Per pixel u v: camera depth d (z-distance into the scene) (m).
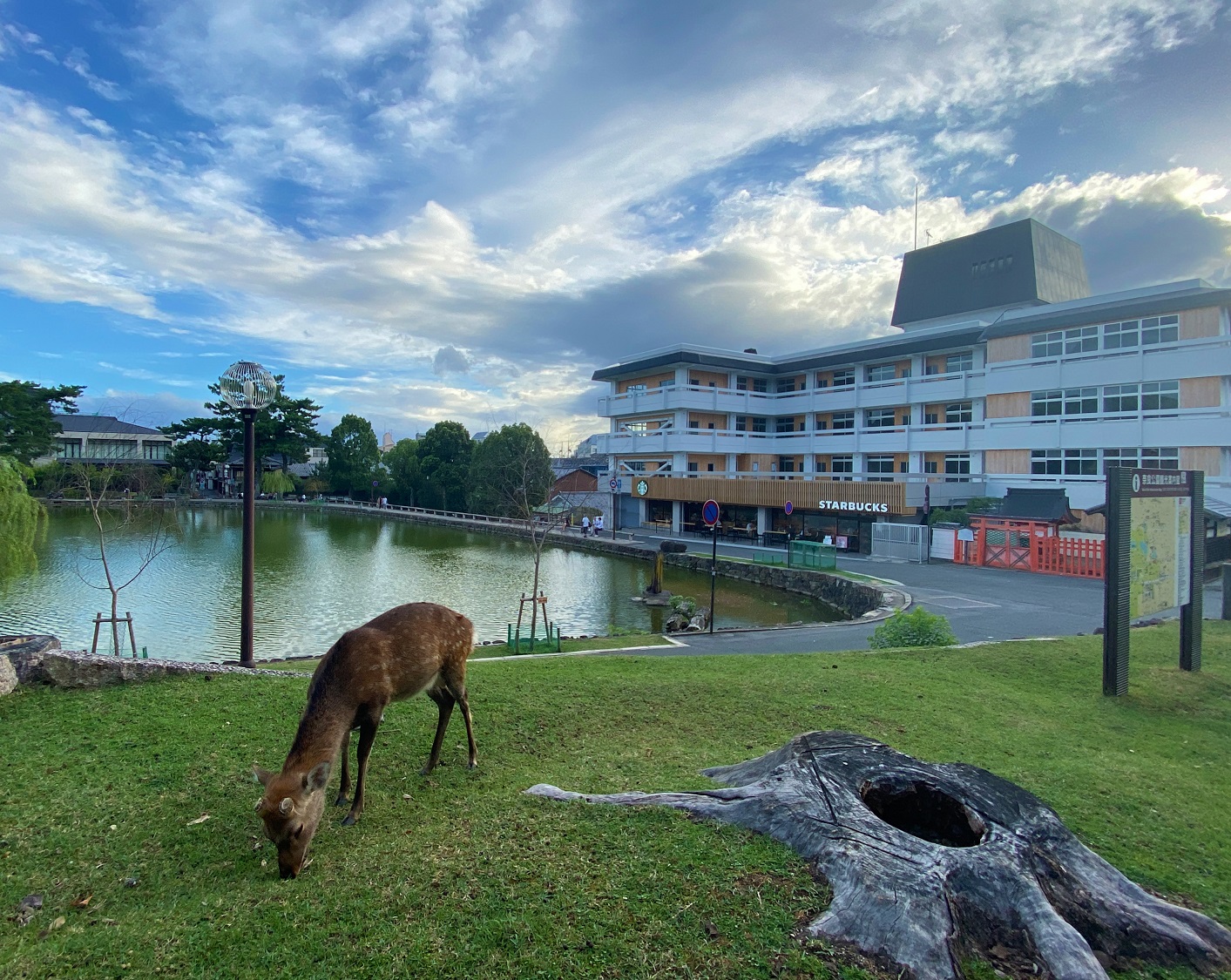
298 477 96.94
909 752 7.36
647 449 51.25
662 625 24.34
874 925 3.61
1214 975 3.80
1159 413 29.88
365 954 3.55
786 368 50.16
